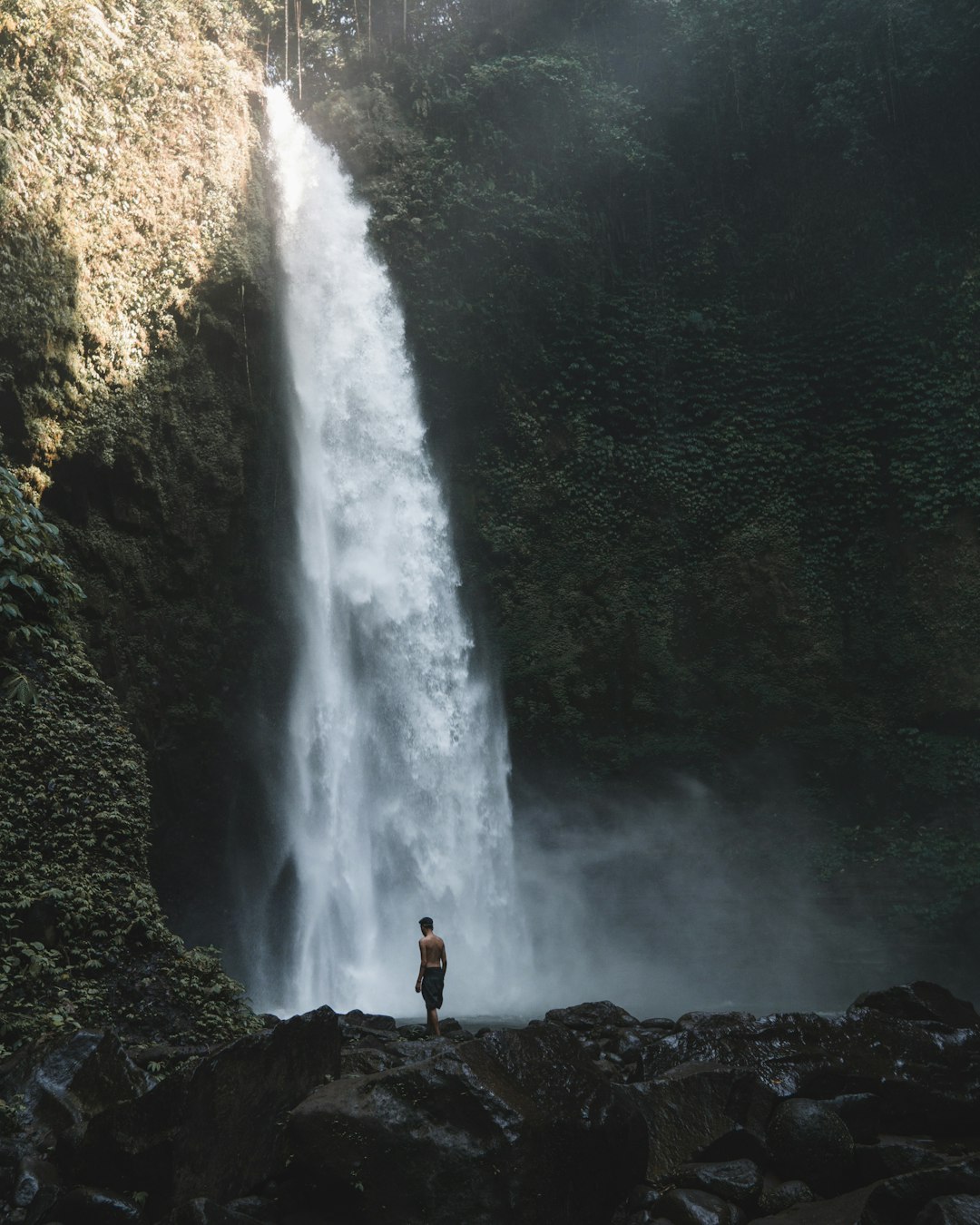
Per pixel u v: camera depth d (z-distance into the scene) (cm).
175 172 1858
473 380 2297
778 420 2384
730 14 2530
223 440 1891
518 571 2281
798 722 2219
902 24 2433
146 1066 725
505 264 2314
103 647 1647
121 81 1770
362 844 1983
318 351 2111
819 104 2464
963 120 2402
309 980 1852
